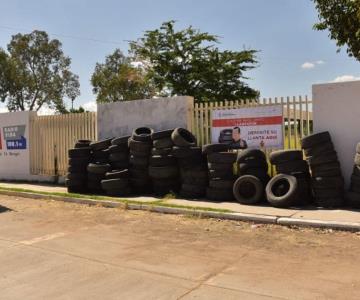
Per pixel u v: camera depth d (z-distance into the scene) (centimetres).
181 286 567
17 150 1809
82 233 886
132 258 700
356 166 979
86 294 549
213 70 3572
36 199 1362
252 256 694
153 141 1252
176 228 909
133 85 5228
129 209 1130
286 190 1054
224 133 1263
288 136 1157
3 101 6072
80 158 1374
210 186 1156
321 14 1423
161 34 3706
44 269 655
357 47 1403
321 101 1084
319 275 595
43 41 6262
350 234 810
